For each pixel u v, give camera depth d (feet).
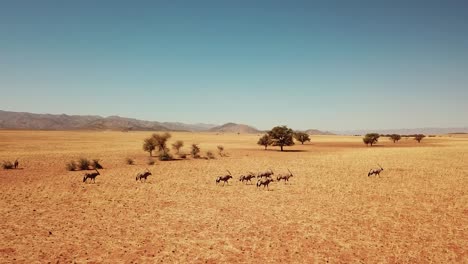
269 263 43.91
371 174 116.57
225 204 77.00
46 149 235.61
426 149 257.75
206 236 54.54
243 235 55.06
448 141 428.15
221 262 44.19
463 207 73.61
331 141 456.86
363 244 50.88
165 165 156.76
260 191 93.15
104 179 113.50
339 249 48.85
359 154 216.54
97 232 56.39
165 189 95.76
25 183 104.37
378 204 76.79
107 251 47.85
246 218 65.16
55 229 57.88
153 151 229.86
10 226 59.26
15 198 82.43
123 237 53.88
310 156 205.77
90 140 371.97
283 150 264.11
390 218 65.10
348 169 140.67
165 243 51.26
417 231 57.11
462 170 135.33
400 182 107.45
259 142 271.90
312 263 43.96
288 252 47.70
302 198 83.51
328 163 164.04
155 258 45.42
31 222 61.77
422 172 130.21
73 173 127.34
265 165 157.28
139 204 76.79
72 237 53.78
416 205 75.72
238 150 260.62
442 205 75.61
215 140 455.63
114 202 78.69
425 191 92.17
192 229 58.23
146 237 53.93
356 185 102.12
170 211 70.49
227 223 61.77
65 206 74.38
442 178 115.34
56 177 117.08
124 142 338.95
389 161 170.71
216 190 94.58
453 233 55.98
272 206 75.00
